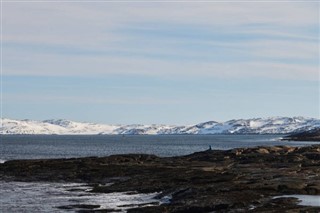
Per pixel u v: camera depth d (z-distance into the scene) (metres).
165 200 53.78
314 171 66.88
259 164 83.00
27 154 164.88
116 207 50.75
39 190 67.25
